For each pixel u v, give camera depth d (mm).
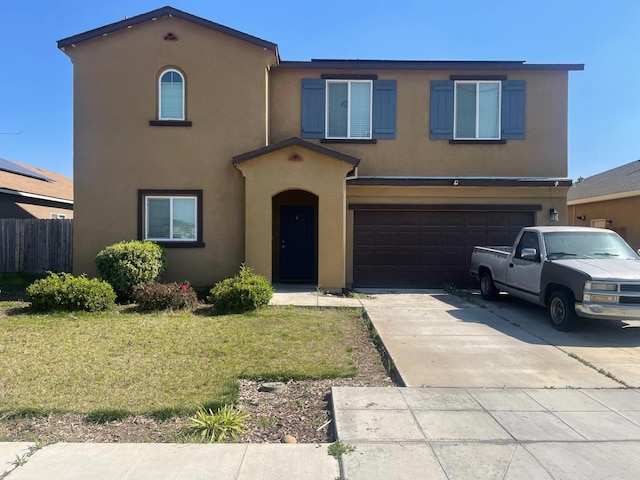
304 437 4480
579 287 7973
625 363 6605
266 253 12062
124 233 12477
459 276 13625
